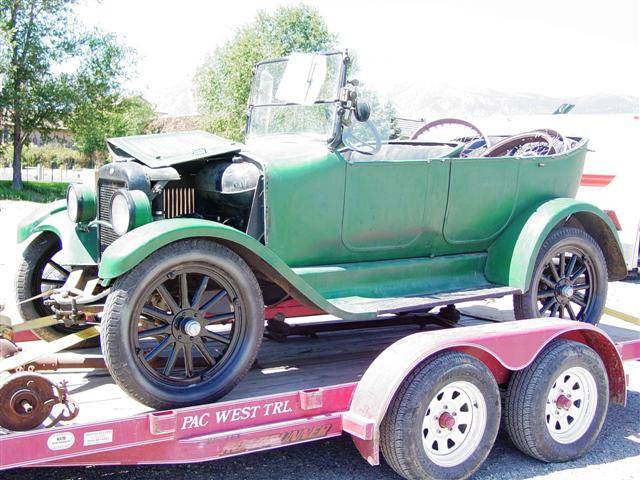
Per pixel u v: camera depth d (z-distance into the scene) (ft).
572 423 12.25
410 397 10.18
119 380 9.51
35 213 13.14
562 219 14.19
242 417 9.68
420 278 13.53
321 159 11.90
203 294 11.12
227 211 12.20
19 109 78.28
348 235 12.48
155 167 10.87
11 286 24.59
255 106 14.51
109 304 9.45
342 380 12.00
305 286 11.01
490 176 14.03
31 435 8.19
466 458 10.84
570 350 11.89
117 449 8.77
